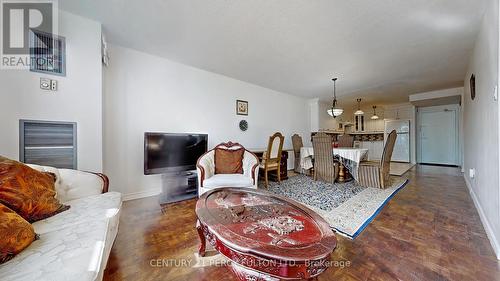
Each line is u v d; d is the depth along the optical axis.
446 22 2.21
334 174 3.87
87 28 2.16
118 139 2.78
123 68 2.82
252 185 2.64
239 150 3.07
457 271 1.30
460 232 1.83
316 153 4.08
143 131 3.01
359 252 1.52
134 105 2.92
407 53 3.00
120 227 1.97
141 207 2.54
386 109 7.57
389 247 1.59
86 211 1.37
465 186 3.53
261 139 4.90
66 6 1.96
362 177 3.66
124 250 1.56
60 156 2.00
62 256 0.87
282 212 1.37
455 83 4.55
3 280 0.72
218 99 3.99
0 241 0.81
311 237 1.04
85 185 1.70
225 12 2.06
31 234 0.97
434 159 6.48
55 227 1.14
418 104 6.17
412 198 2.85
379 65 3.48
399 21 2.20
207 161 2.82
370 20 2.18
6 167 1.17
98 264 0.87
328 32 2.43
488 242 1.66
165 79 3.24
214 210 1.39
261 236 1.04
